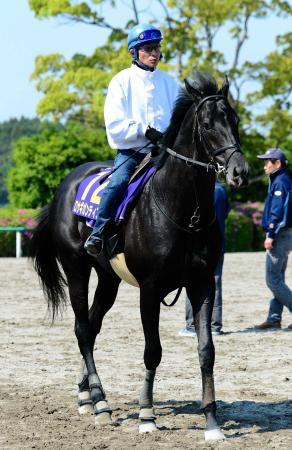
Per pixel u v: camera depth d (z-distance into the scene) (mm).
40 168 48844
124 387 10156
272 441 7723
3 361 11836
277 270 14180
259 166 51344
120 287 21844
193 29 47719
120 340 13578
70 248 9539
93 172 9750
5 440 7809
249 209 43875
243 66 47344
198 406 9180
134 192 8281
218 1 46250
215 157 7473
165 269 7914
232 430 8156
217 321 14000
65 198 9820
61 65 48938
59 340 13656
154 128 8406
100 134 52938
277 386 10164
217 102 7586
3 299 19250
